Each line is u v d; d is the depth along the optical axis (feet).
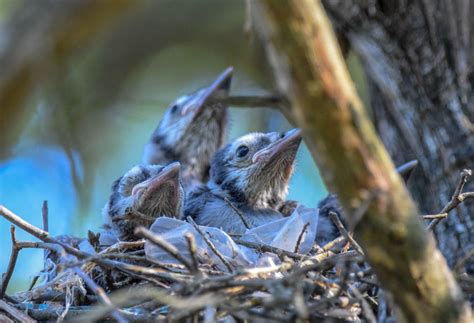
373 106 41.57
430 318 21.61
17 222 29.19
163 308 27.81
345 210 21.16
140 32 55.98
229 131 51.85
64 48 52.65
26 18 51.21
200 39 56.29
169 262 31.09
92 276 33.09
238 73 55.67
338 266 29.07
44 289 30.94
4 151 52.39
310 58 20.26
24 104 51.47
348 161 20.74
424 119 39.22
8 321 29.73
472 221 36.11
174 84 57.31
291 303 24.59
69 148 55.67
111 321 28.35
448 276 21.85
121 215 37.32
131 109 57.16
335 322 25.59
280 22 20.24
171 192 38.83
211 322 23.97
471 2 39.09
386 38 39.68
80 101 56.24
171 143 50.75
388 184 21.01
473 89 38.83
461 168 37.73
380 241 21.24
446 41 39.11
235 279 25.91
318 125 20.59
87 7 51.65
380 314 27.30
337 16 40.04
